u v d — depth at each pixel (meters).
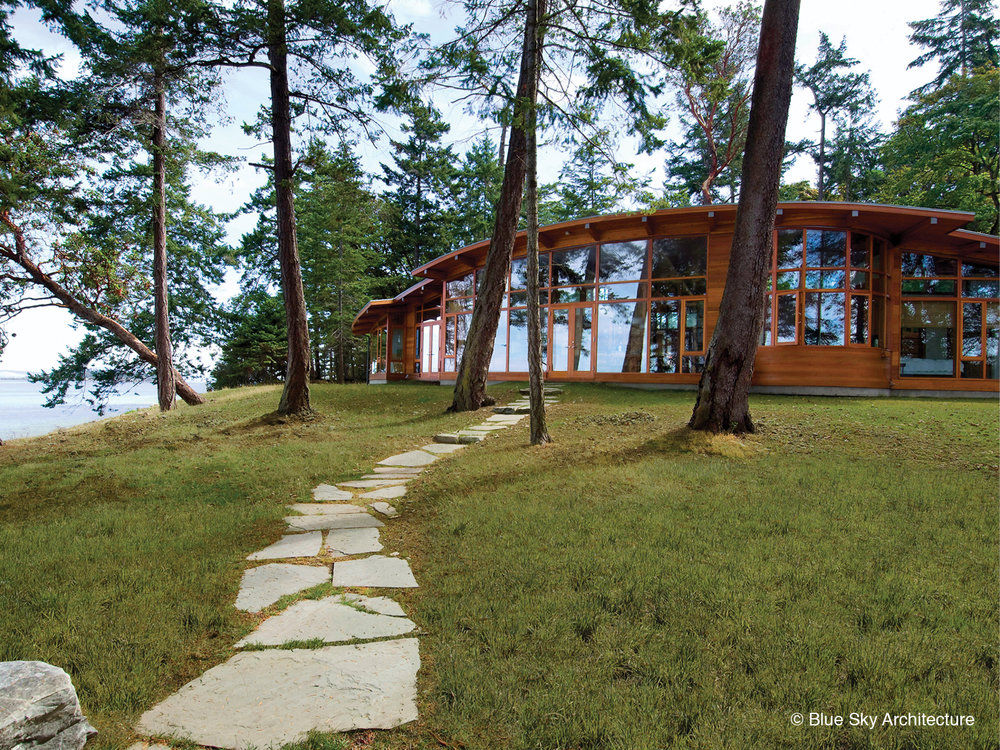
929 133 23.02
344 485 6.75
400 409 14.49
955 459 6.97
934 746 1.92
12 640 2.70
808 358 14.11
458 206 38.06
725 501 5.19
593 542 4.11
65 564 3.84
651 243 16.59
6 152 13.18
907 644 2.61
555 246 18.45
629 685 2.31
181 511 5.43
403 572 3.85
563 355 18.09
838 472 6.30
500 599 3.19
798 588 3.24
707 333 15.54
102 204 16.73
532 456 7.57
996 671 2.41
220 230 31.69
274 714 2.18
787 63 8.13
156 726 2.10
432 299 24.97
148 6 11.76
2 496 6.34
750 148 8.32
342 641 2.81
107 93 13.54
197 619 3.00
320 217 29.98
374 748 1.98
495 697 2.23
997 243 14.83
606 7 8.33
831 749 1.92
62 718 1.92
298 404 12.95
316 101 13.04
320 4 10.99
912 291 15.72
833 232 14.16
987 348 15.67
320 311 35.03
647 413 10.83
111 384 28.80
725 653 2.54
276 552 4.30
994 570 3.55
